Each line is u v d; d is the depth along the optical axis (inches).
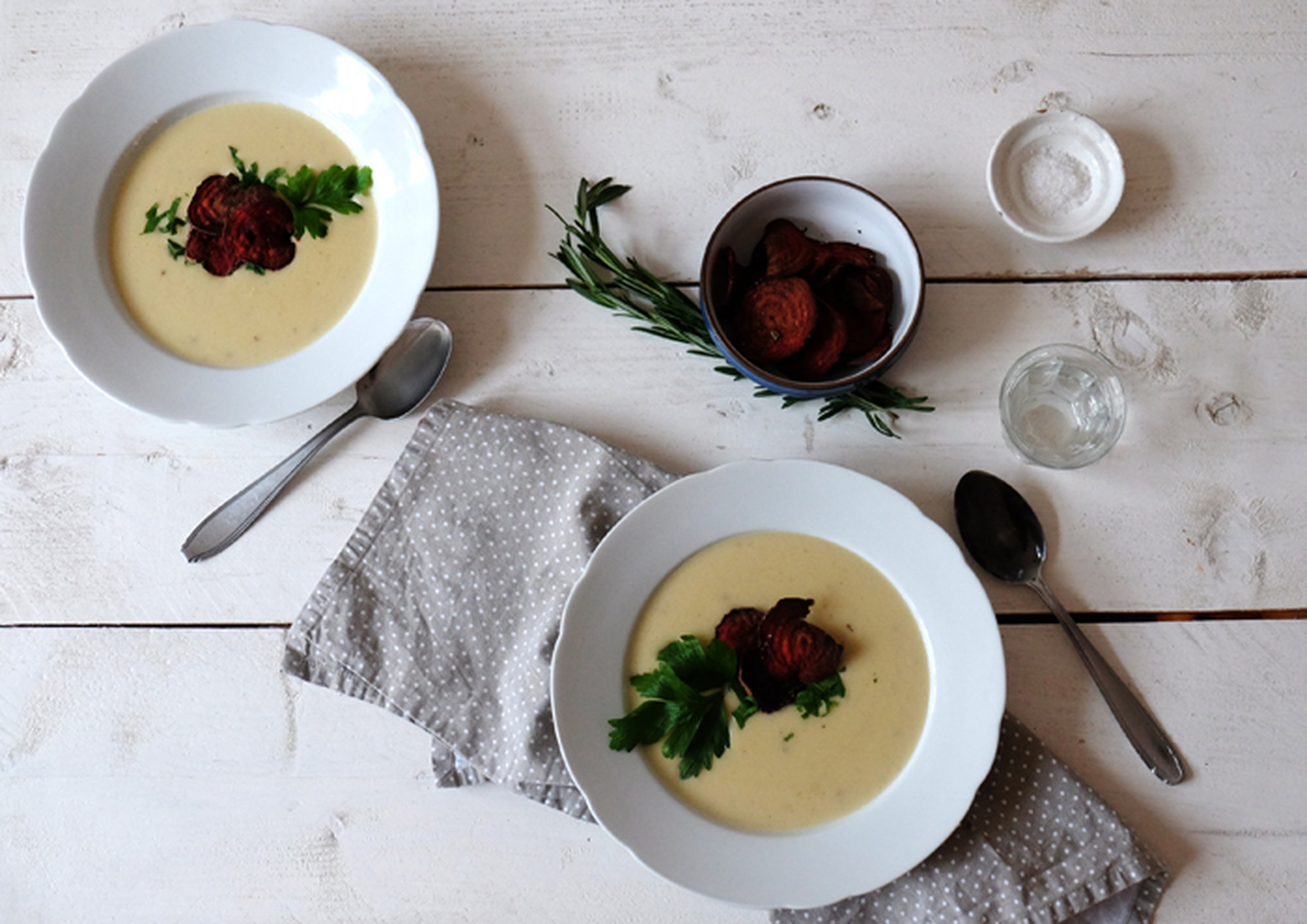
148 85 30.3
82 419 31.4
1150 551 30.2
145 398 29.7
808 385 28.2
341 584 30.2
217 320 30.2
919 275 28.7
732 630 28.8
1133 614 30.2
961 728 28.2
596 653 28.6
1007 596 30.2
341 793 30.4
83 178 30.2
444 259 31.4
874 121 31.4
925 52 31.4
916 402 30.6
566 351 31.2
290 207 30.4
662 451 30.9
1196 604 30.1
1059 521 30.4
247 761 30.5
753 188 31.4
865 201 29.0
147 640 30.9
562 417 31.0
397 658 30.1
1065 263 31.0
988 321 30.9
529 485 30.3
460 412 30.3
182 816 30.5
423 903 30.2
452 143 31.6
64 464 31.3
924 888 29.0
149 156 30.6
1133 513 30.3
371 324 30.0
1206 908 29.4
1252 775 29.6
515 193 31.5
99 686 30.8
